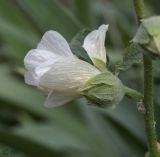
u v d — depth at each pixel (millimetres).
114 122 475
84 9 576
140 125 461
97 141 469
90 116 488
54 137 465
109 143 467
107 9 642
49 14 489
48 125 481
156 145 277
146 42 245
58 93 278
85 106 491
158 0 608
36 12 495
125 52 278
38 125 482
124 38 586
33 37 536
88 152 459
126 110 468
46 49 285
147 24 245
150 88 272
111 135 471
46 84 274
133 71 496
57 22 485
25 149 450
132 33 583
